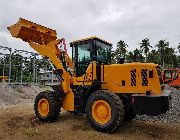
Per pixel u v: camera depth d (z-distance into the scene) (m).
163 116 9.20
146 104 6.56
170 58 76.19
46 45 9.02
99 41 8.01
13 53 17.62
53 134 6.51
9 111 10.24
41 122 8.07
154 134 6.75
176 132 7.01
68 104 8.04
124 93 7.14
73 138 6.15
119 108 6.55
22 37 9.11
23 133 6.59
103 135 6.45
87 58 7.79
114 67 7.35
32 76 20.19
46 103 8.12
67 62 8.51
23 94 16.05
